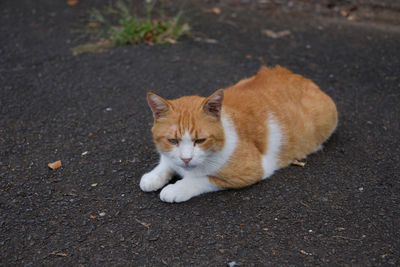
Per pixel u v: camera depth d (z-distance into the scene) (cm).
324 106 136
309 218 119
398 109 151
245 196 124
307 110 134
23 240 115
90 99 155
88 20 207
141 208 121
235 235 116
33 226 117
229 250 113
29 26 200
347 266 110
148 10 203
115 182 127
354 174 129
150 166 131
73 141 139
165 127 118
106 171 130
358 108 152
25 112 149
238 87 135
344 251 113
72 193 124
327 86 162
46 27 200
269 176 129
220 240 115
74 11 217
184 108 118
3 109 149
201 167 121
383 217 119
